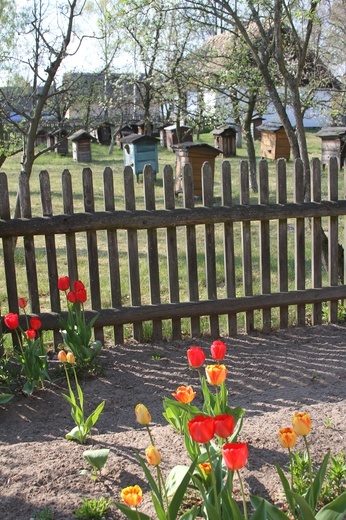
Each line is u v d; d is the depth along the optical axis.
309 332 6.48
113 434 4.06
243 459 2.04
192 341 6.25
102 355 5.87
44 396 5.03
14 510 3.10
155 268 6.14
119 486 3.31
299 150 7.37
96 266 5.98
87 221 5.82
